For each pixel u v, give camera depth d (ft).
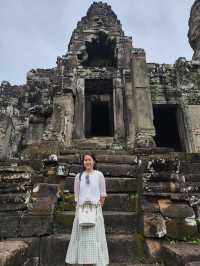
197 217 16.47
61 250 14.62
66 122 44.93
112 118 58.29
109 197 19.53
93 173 13.91
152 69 54.90
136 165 24.18
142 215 15.84
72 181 21.40
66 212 17.90
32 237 15.24
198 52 59.26
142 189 17.43
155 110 58.54
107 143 45.50
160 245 14.23
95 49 58.54
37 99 62.18
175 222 15.30
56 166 23.26
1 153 48.65
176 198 16.62
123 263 14.11
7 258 11.50
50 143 37.99
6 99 62.34
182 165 25.17
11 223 15.90
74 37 55.83
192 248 12.86
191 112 51.37
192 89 53.26
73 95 48.93
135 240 14.92
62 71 50.14
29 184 19.95
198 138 49.47
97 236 12.37
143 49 48.65
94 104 65.16
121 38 55.67
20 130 56.90
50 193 19.01
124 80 50.55
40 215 16.39
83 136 46.88
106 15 59.16
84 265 12.46
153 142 38.83
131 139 43.93
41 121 46.83
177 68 55.06
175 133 68.49
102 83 54.29
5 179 20.01
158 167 18.84
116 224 16.88
